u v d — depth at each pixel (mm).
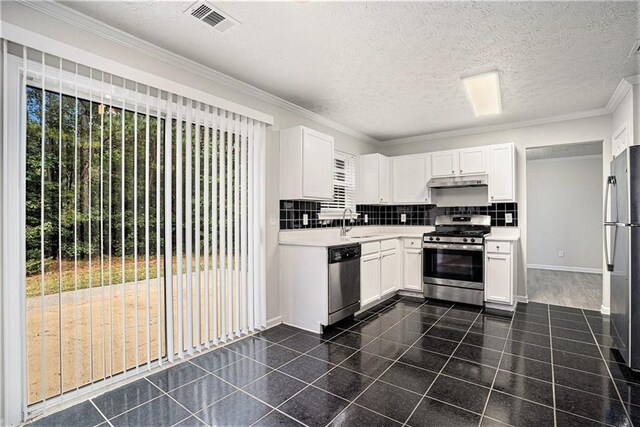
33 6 1838
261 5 1910
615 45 2354
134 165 2230
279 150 3521
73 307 1961
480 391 2092
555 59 2576
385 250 4242
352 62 2643
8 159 1729
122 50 2238
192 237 2625
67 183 1937
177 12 1979
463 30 2172
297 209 3756
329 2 1880
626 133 3156
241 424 1771
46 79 1868
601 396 2025
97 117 2064
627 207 2346
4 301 1721
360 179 4996
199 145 2637
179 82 2576
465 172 4449
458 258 4152
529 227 6910
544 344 2850
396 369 2395
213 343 2752
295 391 2100
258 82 3035
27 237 1812
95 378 2084
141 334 2334
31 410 1833
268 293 3332
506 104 3625
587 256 6328
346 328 3285
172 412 1877
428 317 3627
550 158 6621
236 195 2955
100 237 2061
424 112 3910
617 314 2629
